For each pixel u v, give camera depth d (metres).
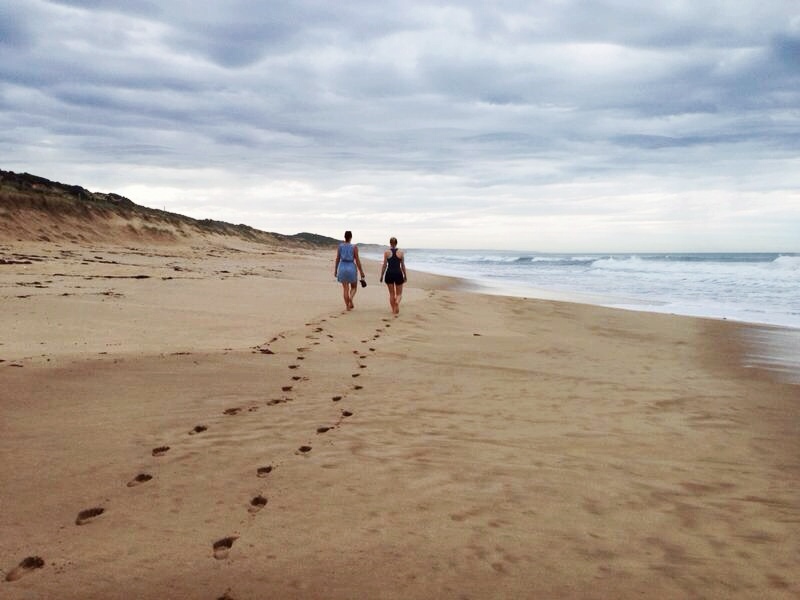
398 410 5.07
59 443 3.83
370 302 13.38
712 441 4.59
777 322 14.02
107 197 54.25
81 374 5.44
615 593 2.36
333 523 2.87
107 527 2.78
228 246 56.25
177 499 3.10
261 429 4.32
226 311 10.54
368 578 2.39
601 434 4.66
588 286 26.03
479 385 6.26
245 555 2.55
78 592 2.26
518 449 4.16
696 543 2.83
